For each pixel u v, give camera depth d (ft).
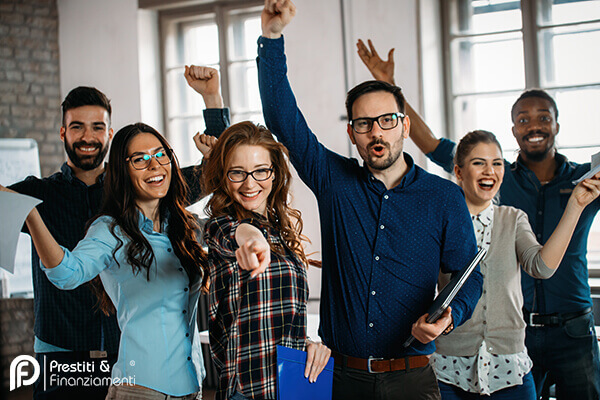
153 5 16.71
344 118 14.64
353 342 6.24
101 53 17.22
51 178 8.68
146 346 6.00
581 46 13.32
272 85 6.38
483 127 14.35
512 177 9.81
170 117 17.25
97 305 8.17
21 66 16.98
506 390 7.41
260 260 4.33
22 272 15.07
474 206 7.86
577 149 13.44
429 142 11.27
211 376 13.05
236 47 16.40
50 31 17.53
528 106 9.80
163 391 6.00
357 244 6.31
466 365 7.39
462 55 14.43
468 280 6.31
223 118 8.25
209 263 5.41
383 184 6.35
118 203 6.14
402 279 6.20
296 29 14.98
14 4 16.96
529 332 8.89
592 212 8.68
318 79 14.84
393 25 14.08
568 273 8.71
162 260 6.22
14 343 15.43
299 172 6.69
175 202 6.54
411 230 6.25
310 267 14.78
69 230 8.43
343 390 6.29
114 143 6.23
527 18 13.65
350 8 14.42
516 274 7.55
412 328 5.70
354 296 6.27
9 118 16.70
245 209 5.54
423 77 13.93
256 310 5.20
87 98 8.58
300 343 5.48
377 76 11.13
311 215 14.83
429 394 6.31
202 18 16.79
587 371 8.72
